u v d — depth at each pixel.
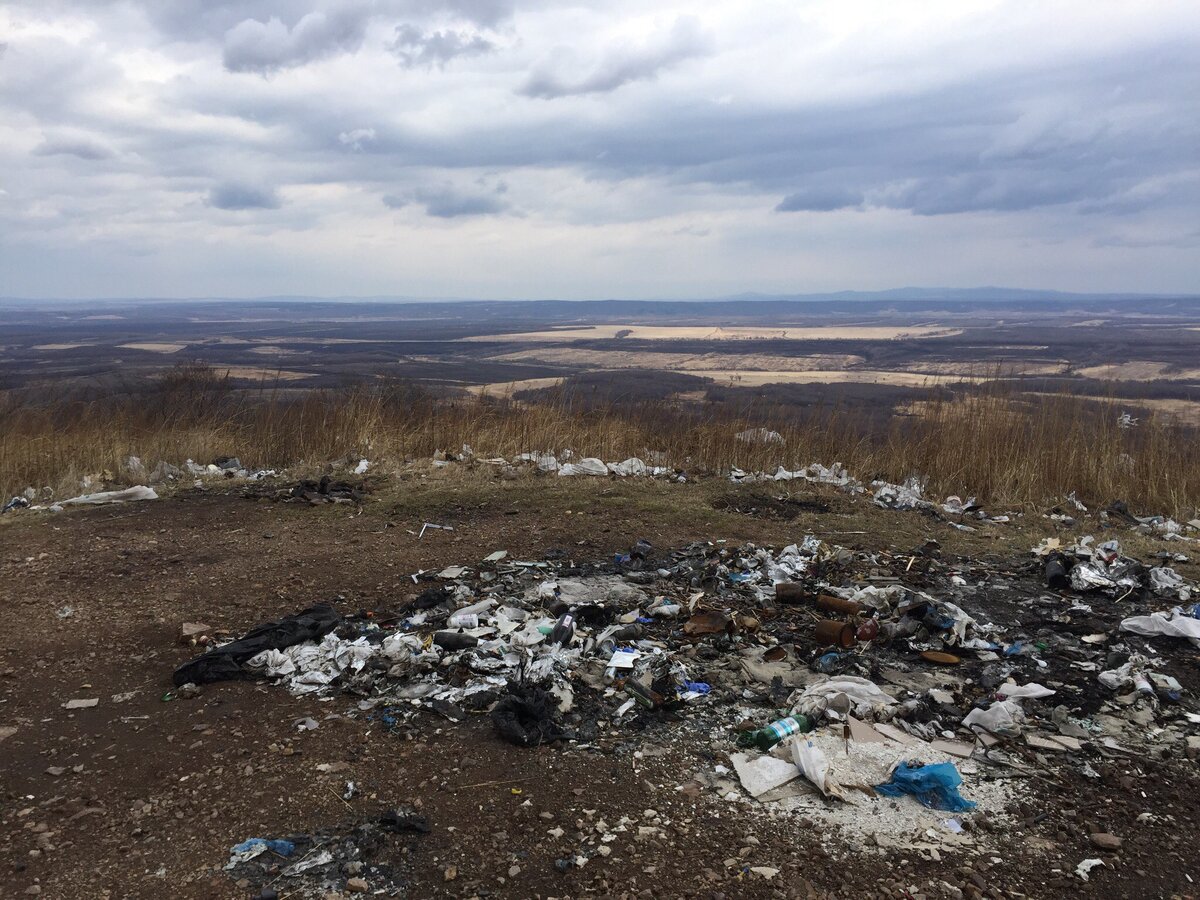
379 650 4.06
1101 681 3.80
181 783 2.99
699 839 2.68
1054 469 7.86
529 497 7.33
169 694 3.73
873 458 8.69
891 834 2.71
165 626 4.52
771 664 3.99
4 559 5.67
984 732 3.38
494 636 4.24
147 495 7.52
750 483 8.00
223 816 2.79
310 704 3.62
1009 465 7.91
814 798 2.91
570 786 2.98
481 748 3.24
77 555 5.77
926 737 3.35
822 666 3.94
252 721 3.47
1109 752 3.25
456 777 3.03
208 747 3.25
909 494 7.59
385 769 3.08
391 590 5.07
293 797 2.89
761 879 2.48
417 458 9.22
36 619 4.60
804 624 4.48
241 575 5.34
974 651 4.17
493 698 3.59
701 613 4.41
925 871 2.53
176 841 2.66
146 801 2.88
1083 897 2.43
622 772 3.08
